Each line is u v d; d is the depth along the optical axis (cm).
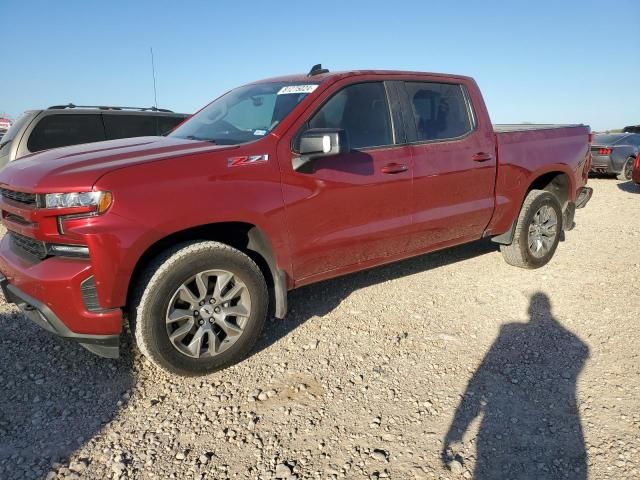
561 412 298
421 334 397
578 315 432
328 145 324
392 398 311
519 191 506
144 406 301
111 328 294
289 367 346
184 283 308
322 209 362
